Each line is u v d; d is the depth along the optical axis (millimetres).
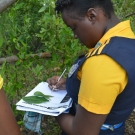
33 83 2264
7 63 2068
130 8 2693
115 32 1157
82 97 1104
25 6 2082
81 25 1209
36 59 2055
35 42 2219
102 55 1066
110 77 1046
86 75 1085
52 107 1374
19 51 1953
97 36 1204
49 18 1812
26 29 2109
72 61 1964
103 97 1058
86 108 1089
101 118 1102
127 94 1137
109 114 1230
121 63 1052
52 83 1657
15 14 1997
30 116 1420
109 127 1322
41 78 2256
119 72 1058
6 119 1024
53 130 2363
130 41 1129
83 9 1176
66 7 1221
